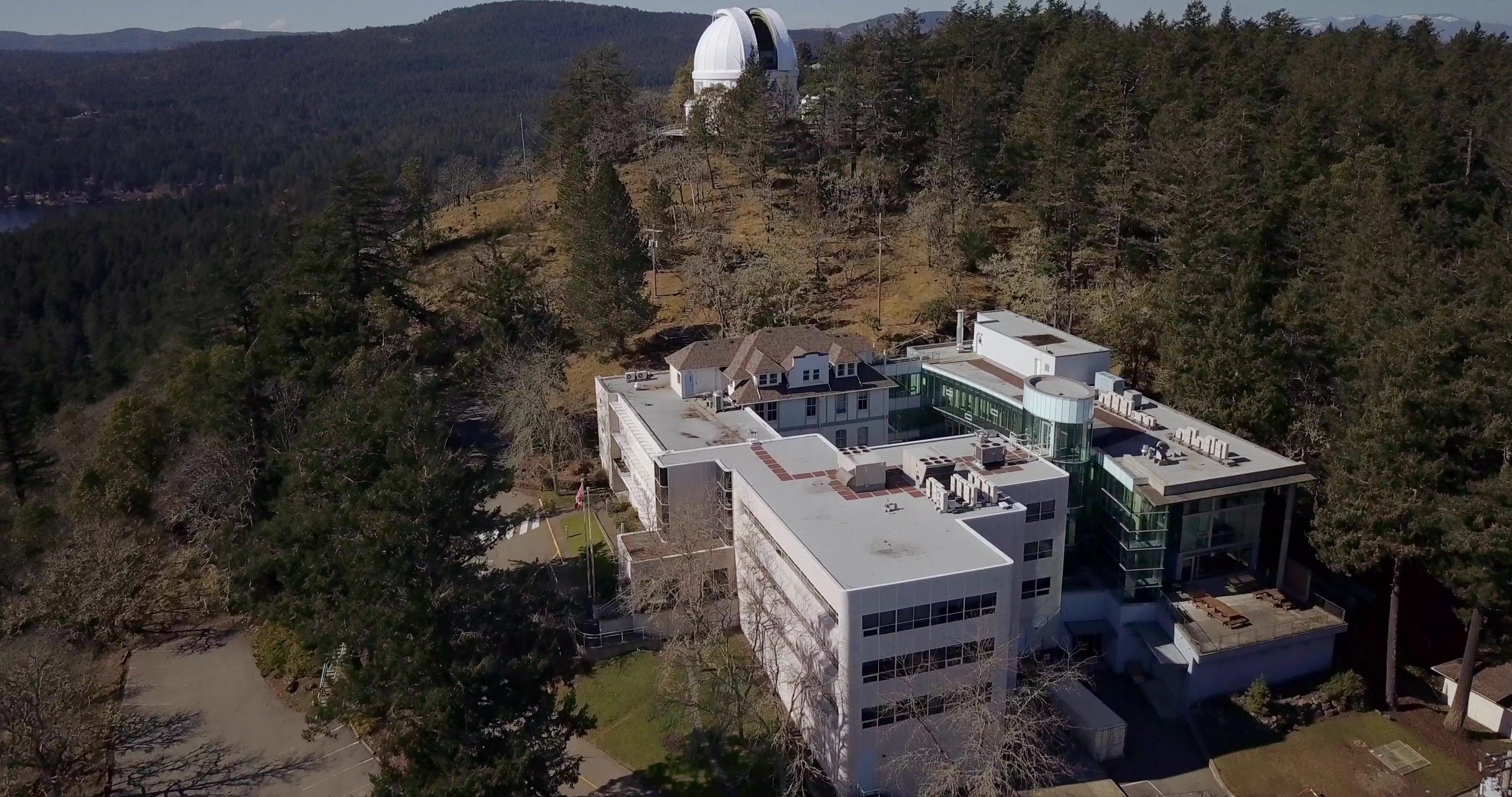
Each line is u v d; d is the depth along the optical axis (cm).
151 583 6719
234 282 9731
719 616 6003
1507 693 5800
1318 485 6900
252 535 6169
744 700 5259
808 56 19562
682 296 11138
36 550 7275
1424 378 5631
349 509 4934
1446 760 5500
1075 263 10100
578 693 5909
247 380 7544
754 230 12088
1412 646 6456
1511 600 5312
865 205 12138
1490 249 7644
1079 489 6462
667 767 5316
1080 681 5859
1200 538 6262
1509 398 5559
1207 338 7275
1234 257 8162
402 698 4397
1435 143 9312
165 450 7744
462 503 5088
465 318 10944
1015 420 7175
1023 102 12012
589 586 6838
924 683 4966
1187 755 5500
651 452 6806
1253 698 5741
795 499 5822
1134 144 9850
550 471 8569
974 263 10644
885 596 4734
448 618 4700
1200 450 6438
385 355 8581
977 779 4569
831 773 5069
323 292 8825
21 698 5062
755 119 12544
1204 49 12175
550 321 10219
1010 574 4984
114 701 5888
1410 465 5519
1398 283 6944
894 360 8388
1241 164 8644
